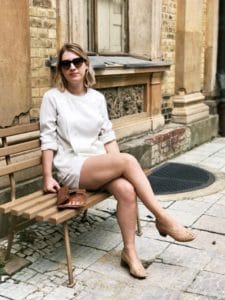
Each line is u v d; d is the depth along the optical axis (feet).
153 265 10.34
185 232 10.05
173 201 14.76
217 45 26.40
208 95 26.27
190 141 22.72
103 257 10.73
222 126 26.73
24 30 12.44
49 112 10.64
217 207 14.24
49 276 9.81
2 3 11.60
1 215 11.53
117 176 10.14
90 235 11.98
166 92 21.88
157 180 17.13
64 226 9.41
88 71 11.01
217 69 26.71
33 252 10.88
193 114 23.21
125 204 9.95
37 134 13.04
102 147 11.28
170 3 21.44
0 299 8.91
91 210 13.87
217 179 17.37
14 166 10.18
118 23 19.51
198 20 23.52
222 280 9.67
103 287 9.39
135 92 19.42
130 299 8.95
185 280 9.67
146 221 12.98
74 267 10.21
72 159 10.59
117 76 17.48
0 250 10.93
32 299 8.93
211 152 22.35
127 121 18.89
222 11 26.02
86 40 17.49
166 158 20.33
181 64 22.40
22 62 12.47
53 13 13.71
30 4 12.78
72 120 10.59
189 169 18.81
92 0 17.65
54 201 9.89
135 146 17.70
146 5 19.71
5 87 11.94
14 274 9.89
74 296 9.05
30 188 12.67
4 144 10.34
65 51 10.57
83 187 10.55
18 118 12.59
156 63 19.56
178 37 22.30
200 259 10.62
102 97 11.41
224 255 10.85
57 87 10.89
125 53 19.97
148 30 19.89
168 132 20.43
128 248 10.03
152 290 9.27
